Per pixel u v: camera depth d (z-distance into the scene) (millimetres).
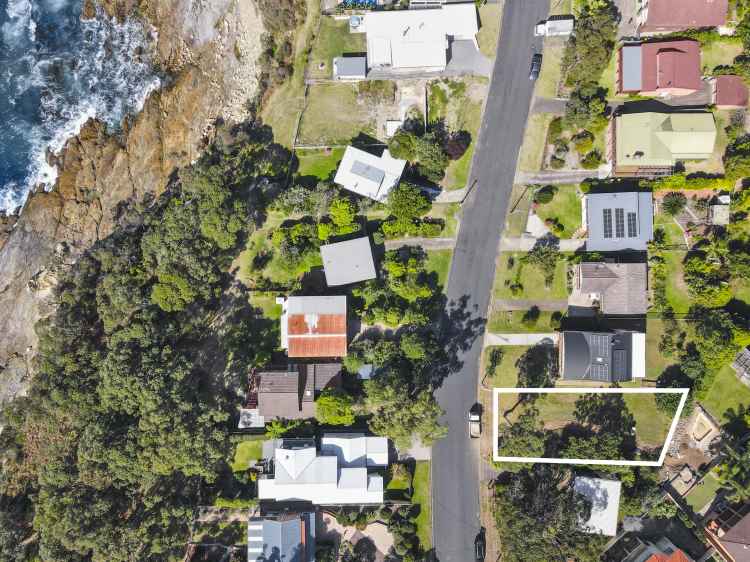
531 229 63219
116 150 65562
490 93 63281
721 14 58906
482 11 62875
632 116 59938
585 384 62688
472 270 63469
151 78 66250
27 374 64312
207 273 59344
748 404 61125
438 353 62438
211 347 64125
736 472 58906
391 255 62406
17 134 66688
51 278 64188
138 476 58250
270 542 60031
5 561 59812
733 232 61312
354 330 63688
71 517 56312
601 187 62469
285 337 63156
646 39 61781
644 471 60812
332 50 63844
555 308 62969
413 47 61031
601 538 59281
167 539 58812
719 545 58906
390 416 58906
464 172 63531
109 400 58250
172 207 60344
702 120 59562
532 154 63125
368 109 64062
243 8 65000
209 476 59406
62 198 65500
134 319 59812
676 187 61062
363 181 61656
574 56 59844
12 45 67875
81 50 67312
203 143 64625
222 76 65500
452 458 63375
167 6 66438
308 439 62656
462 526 63094
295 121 64500
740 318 60375
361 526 62625
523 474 61812
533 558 57406
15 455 62781
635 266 60312
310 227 62312
